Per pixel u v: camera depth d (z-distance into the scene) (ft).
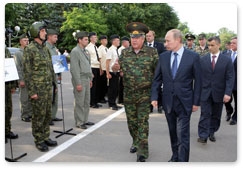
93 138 16.63
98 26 87.04
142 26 13.05
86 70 18.28
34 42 14.05
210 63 16.14
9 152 14.29
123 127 18.98
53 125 19.24
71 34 91.40
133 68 13.12
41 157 13.74
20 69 19.83
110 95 24.43
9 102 15.72
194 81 11.81
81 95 18.21
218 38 16.06
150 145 15.66
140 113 13.20
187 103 11.79
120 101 26.94
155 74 12.58
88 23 86.12
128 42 26.13
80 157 13.80
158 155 14.21
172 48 11.84
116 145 15.52
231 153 14.74
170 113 12.16
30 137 16.66
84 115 18.90
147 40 21.26
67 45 95.45
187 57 11.78
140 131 13.23
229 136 17.67
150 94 13.25
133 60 13.20
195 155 14.44
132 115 13.67
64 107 25.62
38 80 13.88
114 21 94.48
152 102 12.35
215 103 16.43
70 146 15.28
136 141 14.37
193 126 19.89
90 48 24.76
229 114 21.45
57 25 100.27
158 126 19.40
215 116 16.69
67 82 44.96
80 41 18.03
